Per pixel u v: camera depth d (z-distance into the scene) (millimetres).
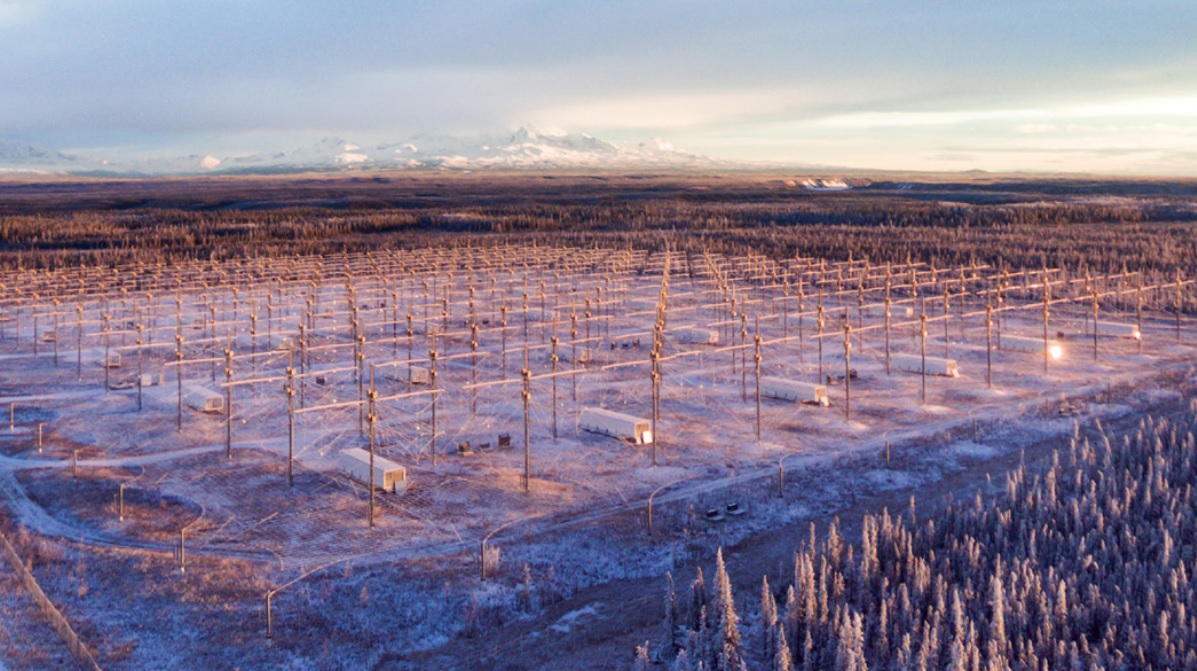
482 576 47156
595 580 48875
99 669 38625
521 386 86500
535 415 76750
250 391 85562
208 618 43312
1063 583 41625
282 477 61156
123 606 44344
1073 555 47594
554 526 53375
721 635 39969
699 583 42594
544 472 62281
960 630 38688
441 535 52031
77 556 49219
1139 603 43031
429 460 64688
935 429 71438
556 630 43750
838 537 48062
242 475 61562
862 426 72938
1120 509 52156
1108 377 87438
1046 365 91000
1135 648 39094
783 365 95688
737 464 64125
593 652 41594
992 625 39156
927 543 49281
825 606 41875
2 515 55375
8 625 42344
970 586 43719
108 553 49344
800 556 45844
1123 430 71875
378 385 88625
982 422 73375
